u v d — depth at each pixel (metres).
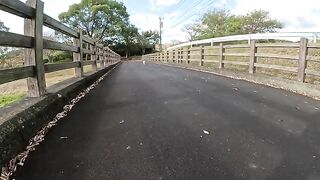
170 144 4.10
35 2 5.05
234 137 4.38
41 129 4.63
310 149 3.96
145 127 4.85
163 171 3.33
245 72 11.45
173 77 12.48
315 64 10.53
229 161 3.58
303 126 4.92
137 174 3.27
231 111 5.86
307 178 3.20
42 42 5.39
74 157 3.71
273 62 12.80
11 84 13.73
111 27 73.19
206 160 3.60
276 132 4.62
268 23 43.81
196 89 8.63
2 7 4.04
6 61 18.19
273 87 9.02
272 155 3.76
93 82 10.89
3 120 3.66
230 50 18.61
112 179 3.17
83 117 5.49
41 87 5.28
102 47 17.78
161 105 6.44
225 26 51.50
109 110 6.04
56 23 6.38
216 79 11.42
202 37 51.56
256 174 3.27
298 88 8.09
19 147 3.75
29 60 5.09
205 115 5.56
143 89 8.84
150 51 93.19
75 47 8.55
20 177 3.22
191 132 4.59
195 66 18.14
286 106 6.32
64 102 6.20
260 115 5.57
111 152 3.85
